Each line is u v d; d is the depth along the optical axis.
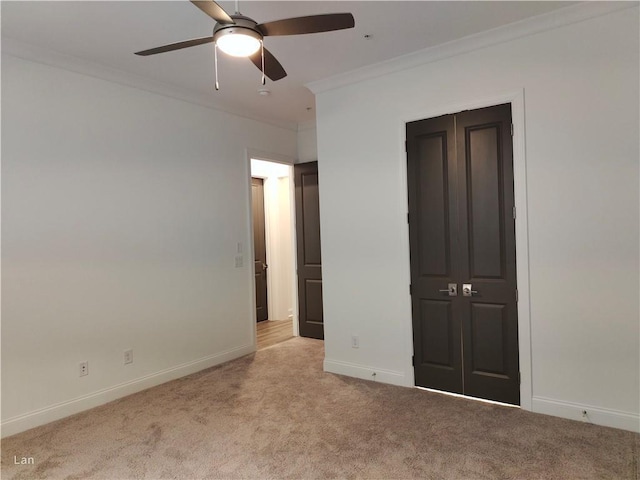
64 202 3.01
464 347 3.11
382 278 3.46
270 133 4.81
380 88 3.43
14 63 2.78
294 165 5.09
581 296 2.64
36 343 2.85
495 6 2.52
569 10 2.56
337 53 3.13
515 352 2.90
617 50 2.49
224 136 4.26
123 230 3.36
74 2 2.32
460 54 3.03
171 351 3.69
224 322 4.19
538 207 2.76
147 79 3.51
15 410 2.74
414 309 3.32
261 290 6.12
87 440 2.59
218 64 3.23
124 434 2.66
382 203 3.45
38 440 2.61
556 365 2.73
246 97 4.07
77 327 3.06
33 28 2.61
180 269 3.79
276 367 3.96
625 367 2.52
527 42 2.77
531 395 2.83
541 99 2.73
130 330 3.38
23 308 2.79
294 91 3.93
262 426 2.72
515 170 2.83
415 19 2.65
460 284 3.11
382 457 2.31
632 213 2.48
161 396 3.30
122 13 2.45
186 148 3.88
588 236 2.61
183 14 2.48
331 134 3.72
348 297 3.67
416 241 3.29
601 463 2.18
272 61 2.26
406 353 3.36
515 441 2.43
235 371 3.87
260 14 2.54
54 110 2.97
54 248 2.95
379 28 2.76
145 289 3.50
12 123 2.77
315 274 4.97
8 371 2.71
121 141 3.37
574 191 2.64
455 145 3.09
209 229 4.07
